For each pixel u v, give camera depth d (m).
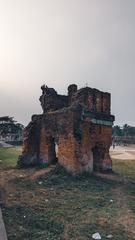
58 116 17.81
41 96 21.25
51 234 8.93
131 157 31.47
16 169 18.53
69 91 21.03
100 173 18.20
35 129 19.69
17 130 66.12
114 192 14.40
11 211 10.48
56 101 20.56
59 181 15.30
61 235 8.94
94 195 13.48
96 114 18.45
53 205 11.60
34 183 14.78
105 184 15.79
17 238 8.41
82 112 17.28
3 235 8.10
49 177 15.67
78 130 16.78
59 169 16.50
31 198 12.34
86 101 18.00
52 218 10.19
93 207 11.79
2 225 8.80
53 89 20.70
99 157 18.95
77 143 16.52
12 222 9.51
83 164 16.89
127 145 55.88
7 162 23.12
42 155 19.08
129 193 14.49
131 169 22.17
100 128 18.77
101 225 9.94
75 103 17.38
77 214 10.82
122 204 12.50
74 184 15.06
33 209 10.92
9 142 51.81
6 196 12.38
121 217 10.88
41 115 19.52
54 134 17.98
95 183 15.71
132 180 17.47
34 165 19.23
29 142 19.38
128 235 9.30
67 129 16.89
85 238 8.81
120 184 16.14
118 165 24.12
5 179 15.56
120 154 34.84
